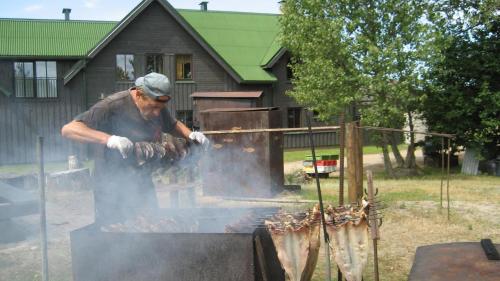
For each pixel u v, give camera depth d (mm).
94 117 3447
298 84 15148
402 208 8141
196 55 22844
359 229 2967
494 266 2453
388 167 14508
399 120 14047
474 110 14344
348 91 13461
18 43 21797
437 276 2416
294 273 2996
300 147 24703
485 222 7141
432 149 16391
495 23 14625
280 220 3137
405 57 12836
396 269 5039
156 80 3414
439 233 6523
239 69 23500
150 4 22078
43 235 3418
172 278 3113
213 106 12578
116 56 22062
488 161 15211
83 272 3207
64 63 21859
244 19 26719
